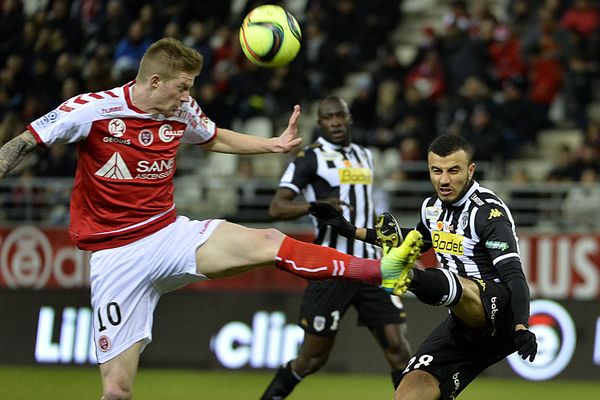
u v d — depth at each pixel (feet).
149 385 90.68
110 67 130.52
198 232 51.34
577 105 137.49
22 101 133.49
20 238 110.32
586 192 112.27
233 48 139.03
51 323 100.99
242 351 99.25
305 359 68.90
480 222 50.14
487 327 49.37
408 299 96.27
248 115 130.93
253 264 50.16
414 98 128.06
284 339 98.32
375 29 145.89
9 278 110.32
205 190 120.47
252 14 55.06
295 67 136.77
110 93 50.67
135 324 51.60
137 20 142.72
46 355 100.68
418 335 95.61
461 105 126.72
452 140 49.93
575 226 112.37
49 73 134.51
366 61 146.41
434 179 50.34
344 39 144.66
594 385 94.27
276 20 54.44
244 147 55.11
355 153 70.33
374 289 67.46
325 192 69.41
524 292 47.37
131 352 51.62
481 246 50.72
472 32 139.13
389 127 128.26
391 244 47.75
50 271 110.22
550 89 135.03
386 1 146.51
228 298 100.27
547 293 108.06
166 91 50.34
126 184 51.01
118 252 51.21
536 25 143.84
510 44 136.77
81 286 109.81
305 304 68.54
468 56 134.72
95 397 82.94
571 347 95.76
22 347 100.94
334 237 68.59
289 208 68.90
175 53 50.03
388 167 123.54
